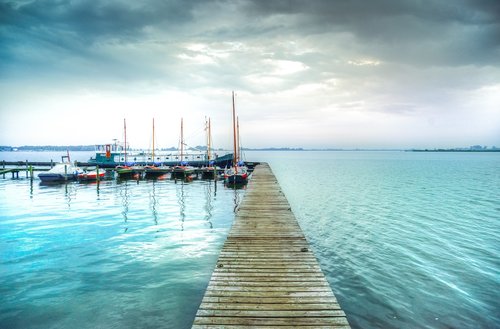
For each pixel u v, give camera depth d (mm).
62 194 31203
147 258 12859
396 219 21344
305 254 9625
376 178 53719
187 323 8297
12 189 34812
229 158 57062
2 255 13164
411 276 11578
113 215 21328
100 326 8125
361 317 8766
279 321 5926
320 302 6633
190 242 15078
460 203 27984
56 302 9289
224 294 6965
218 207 24641
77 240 15289
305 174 63438
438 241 16047
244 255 9531
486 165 100125
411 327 8320
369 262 12969
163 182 42906
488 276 11656
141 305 9156
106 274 11242
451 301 9742
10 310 8844
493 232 17891
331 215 22703
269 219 14508
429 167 89000
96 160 57906
